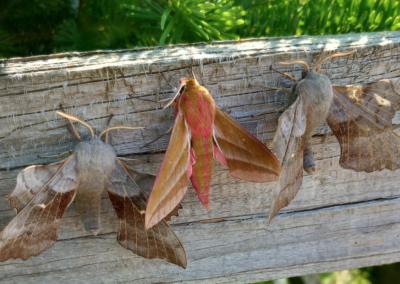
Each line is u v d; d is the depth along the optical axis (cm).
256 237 19
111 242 18
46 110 16
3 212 17
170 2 18
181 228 18
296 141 16
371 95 17
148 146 17
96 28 20
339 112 17
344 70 17
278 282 28
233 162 16
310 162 17
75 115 16
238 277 20
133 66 16
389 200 20
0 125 16
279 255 20
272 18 20
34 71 15
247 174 16
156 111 17
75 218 17
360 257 21
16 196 15
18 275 18
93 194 16
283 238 19
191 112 15
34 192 15
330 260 20
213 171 18
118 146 17
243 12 18
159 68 16
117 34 20
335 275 31
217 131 16
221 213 18
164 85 16
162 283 19
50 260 18
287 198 16
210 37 19
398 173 19
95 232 16
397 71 17
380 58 17
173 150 15
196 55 16
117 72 16
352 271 31
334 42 17
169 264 19
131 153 17
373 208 20
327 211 19
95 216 16
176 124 15
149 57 16
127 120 16
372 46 17
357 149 17
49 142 16
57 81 16
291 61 16
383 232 20
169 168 15
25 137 16
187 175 16
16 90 15
